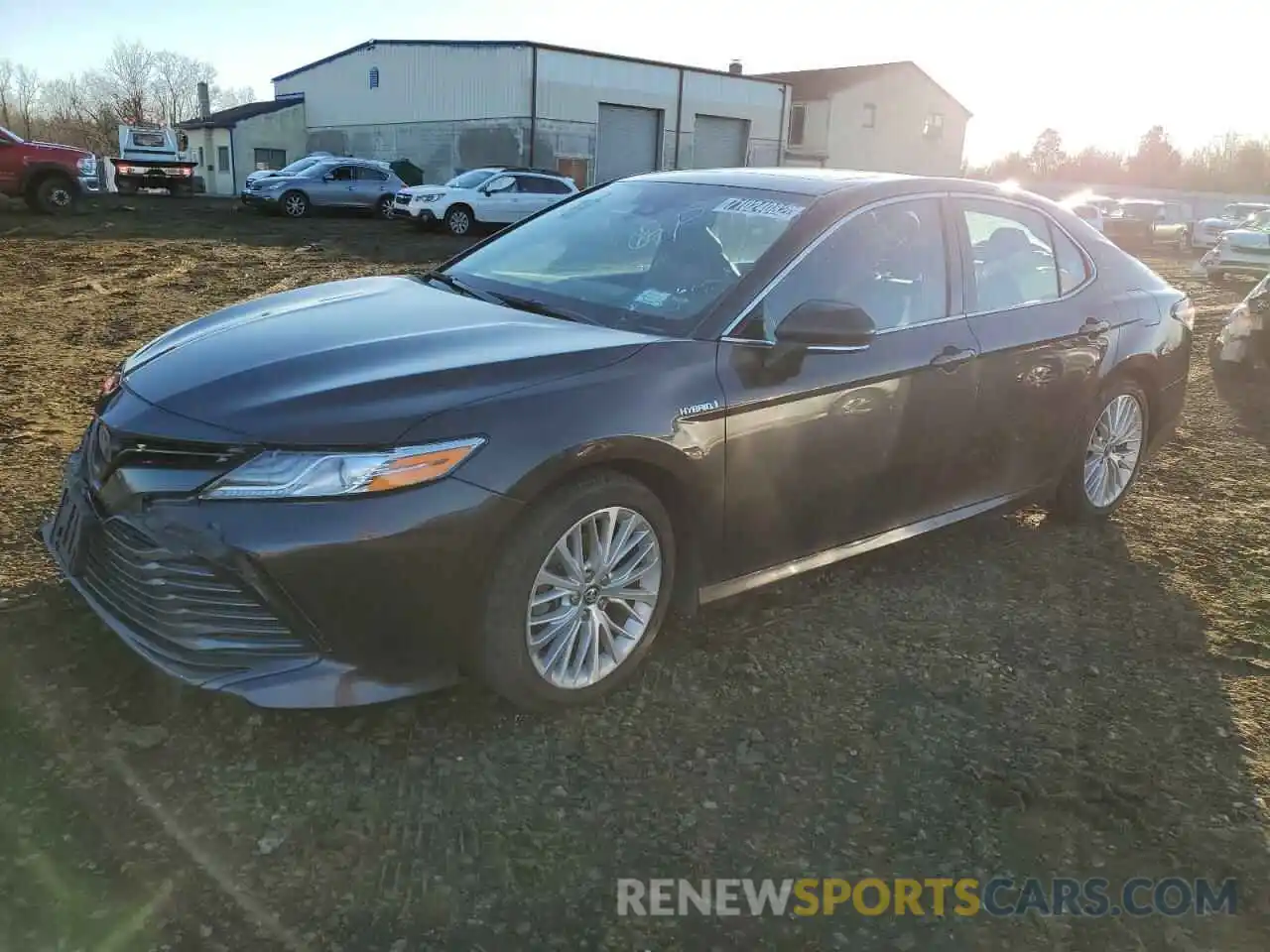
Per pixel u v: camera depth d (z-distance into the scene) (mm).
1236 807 2773
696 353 3090
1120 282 4684
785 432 3262
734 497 3195
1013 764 2906
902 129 47375
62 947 2039
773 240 3438
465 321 3201
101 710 2814
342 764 2689
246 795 2539
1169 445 6426
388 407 2609
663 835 2523
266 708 2779
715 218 3684
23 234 16016
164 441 2596
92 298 9992
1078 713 3197
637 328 3230
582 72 33969
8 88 80750
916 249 3787
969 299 3938
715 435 3078
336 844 2398
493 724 2918
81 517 2828
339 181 25625
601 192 4289
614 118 35469
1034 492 4441
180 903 2178
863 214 3639
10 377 6418
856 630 3645
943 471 3895
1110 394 4617
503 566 2719
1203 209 50188
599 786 2686
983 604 3930
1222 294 17141
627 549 3018
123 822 2406
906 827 2617
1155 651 3648
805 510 3436
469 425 2637
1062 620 3844
